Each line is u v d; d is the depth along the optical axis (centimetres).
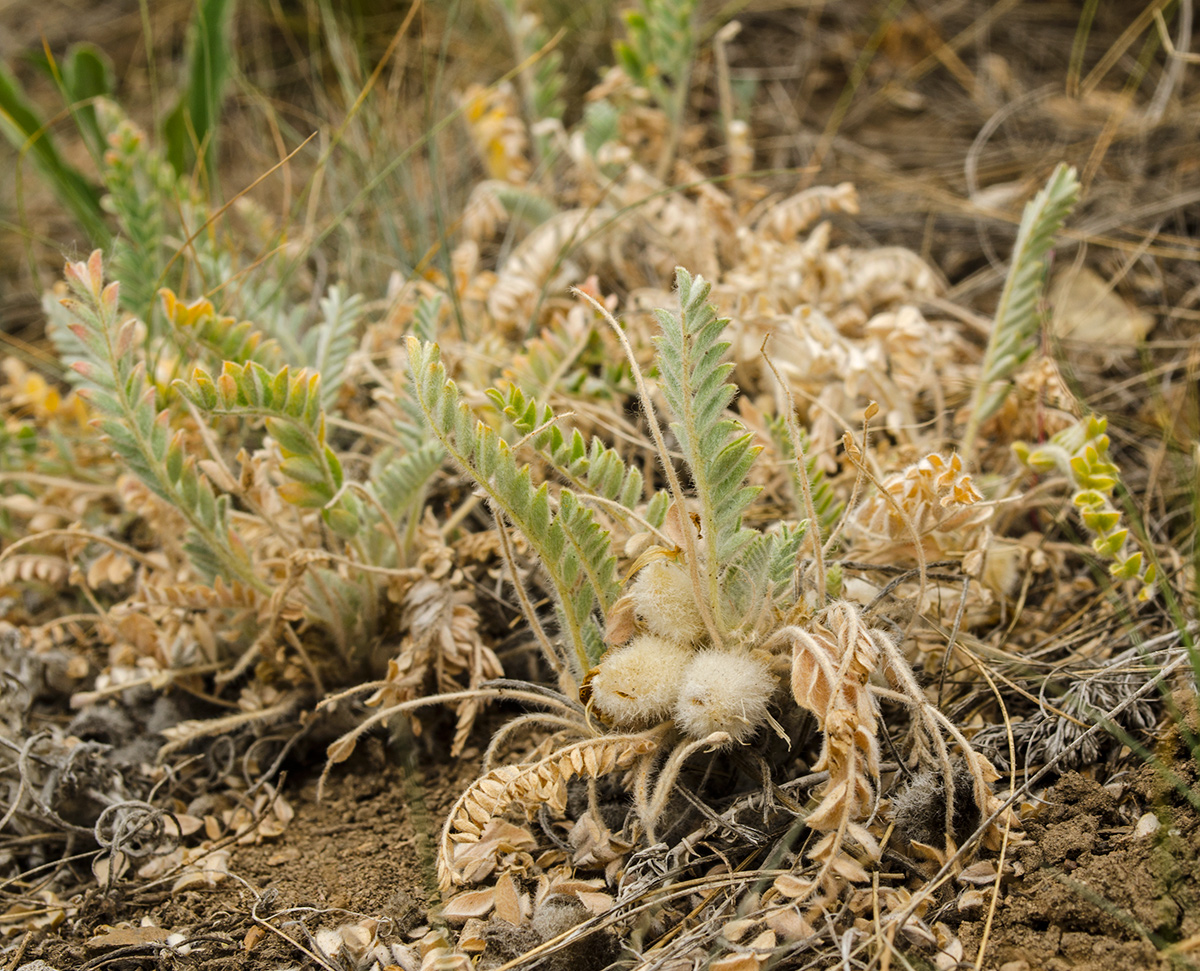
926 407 84
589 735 72
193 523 76
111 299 74
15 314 105
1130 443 84
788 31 127
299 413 74
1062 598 78
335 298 80
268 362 78
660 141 94
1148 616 76
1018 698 74
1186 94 108
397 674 75
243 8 133
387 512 76
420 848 71
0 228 116
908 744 71
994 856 70
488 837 71
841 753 68
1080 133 108
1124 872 69
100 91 98
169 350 84
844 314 84
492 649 78
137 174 88
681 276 69
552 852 72
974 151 104
